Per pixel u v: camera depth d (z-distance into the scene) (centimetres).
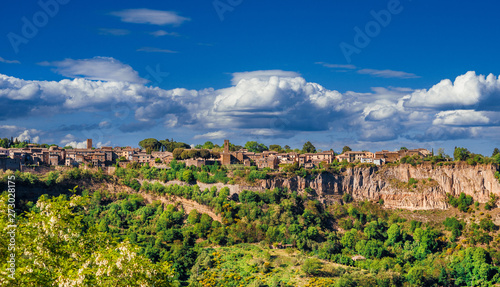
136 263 7781
